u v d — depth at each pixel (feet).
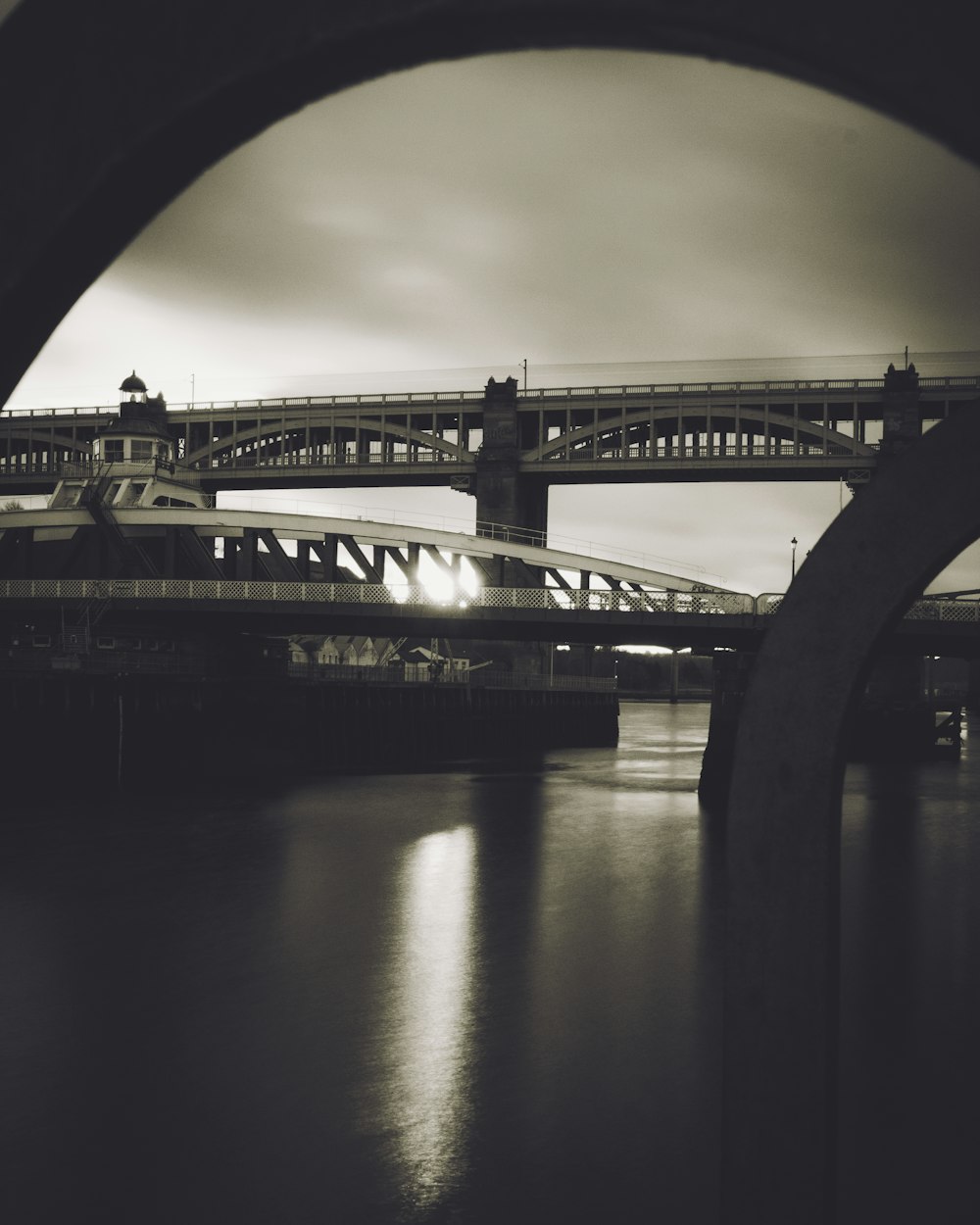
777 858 12.37
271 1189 41.68
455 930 82.17
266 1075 52.75
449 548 198.29
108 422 324.19
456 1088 51.21
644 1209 40.14
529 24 7.38
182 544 212.64
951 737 239.71
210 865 105.81
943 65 6.87
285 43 7.48
